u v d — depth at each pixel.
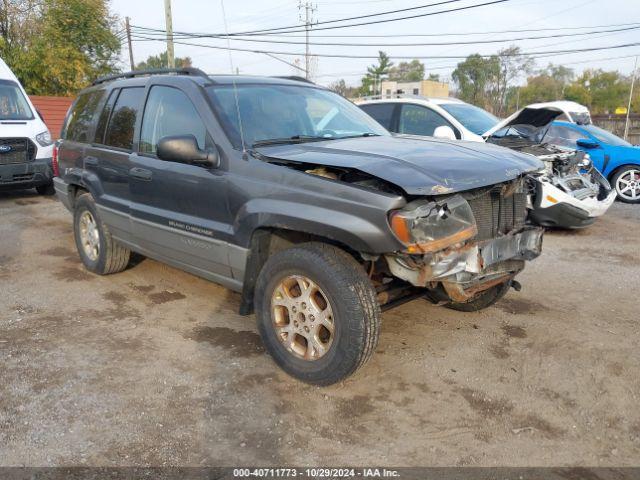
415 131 9.48
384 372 3.81
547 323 4.64
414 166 3.31
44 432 3.14
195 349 4.15
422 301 5.06
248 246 3.76
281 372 3.80
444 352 4.10
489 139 8.45
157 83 4.73
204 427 3.19
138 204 4.80
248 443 3.05
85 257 5.93
